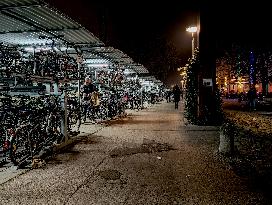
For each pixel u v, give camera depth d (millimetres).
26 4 8297
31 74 9078
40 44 13586
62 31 11508
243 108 31953
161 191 5953
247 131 13938
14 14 9242
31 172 7289
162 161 8297
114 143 11047
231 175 6988
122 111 23391
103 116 19188
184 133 13406
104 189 6078
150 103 42594
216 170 7391
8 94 9195
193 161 8258
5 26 10562
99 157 8805
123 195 5746
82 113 16766
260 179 6691
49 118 9758
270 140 11508
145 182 6504
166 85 69875
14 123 8711
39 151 8898
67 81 11383
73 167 7730
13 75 8500
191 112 16828
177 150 9703
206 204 5312
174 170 7406
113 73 21625
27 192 5930
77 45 14195
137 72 29328
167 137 12344
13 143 7629
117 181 6578
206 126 15852
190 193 5844
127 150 9766
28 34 11742
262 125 16594
